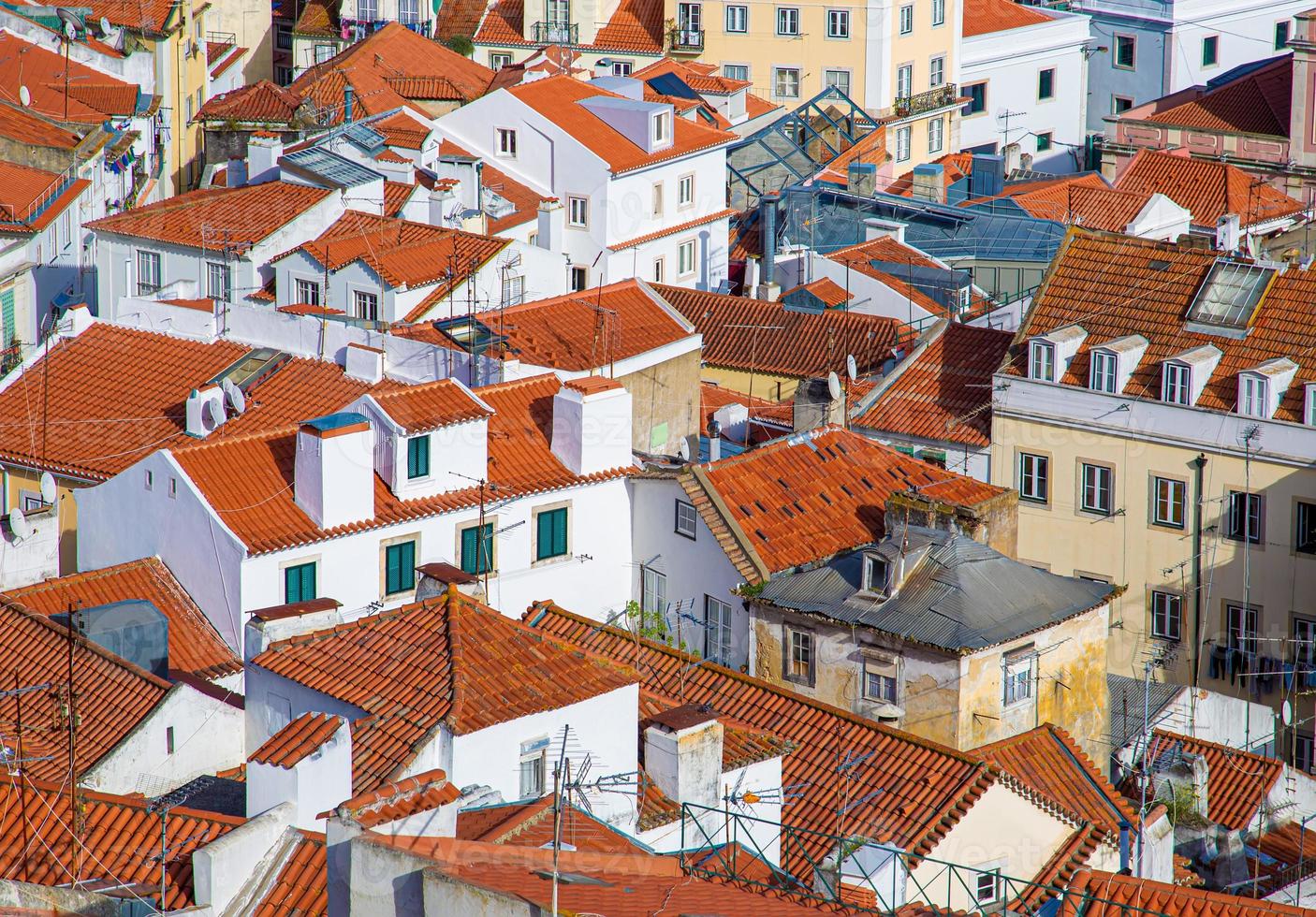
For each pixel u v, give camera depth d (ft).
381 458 491.31
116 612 440.04
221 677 459.73
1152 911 326.03
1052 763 413.39
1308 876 446.60
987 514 511.81
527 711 357.41
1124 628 621.31
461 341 579.07
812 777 399.65
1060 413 621.72
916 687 449.89
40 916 294.66
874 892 348.18
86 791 338.34
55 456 565.12
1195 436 601.62
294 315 595.06
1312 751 581.12
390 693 363.56
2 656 424.87
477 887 262.47
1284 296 615.57
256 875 293.02
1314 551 587.27
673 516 505.66
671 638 501.15
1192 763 461.37
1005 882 377.50
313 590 476.95
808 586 474.90
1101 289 640.17
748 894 287.89
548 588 509.35
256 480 485.15
